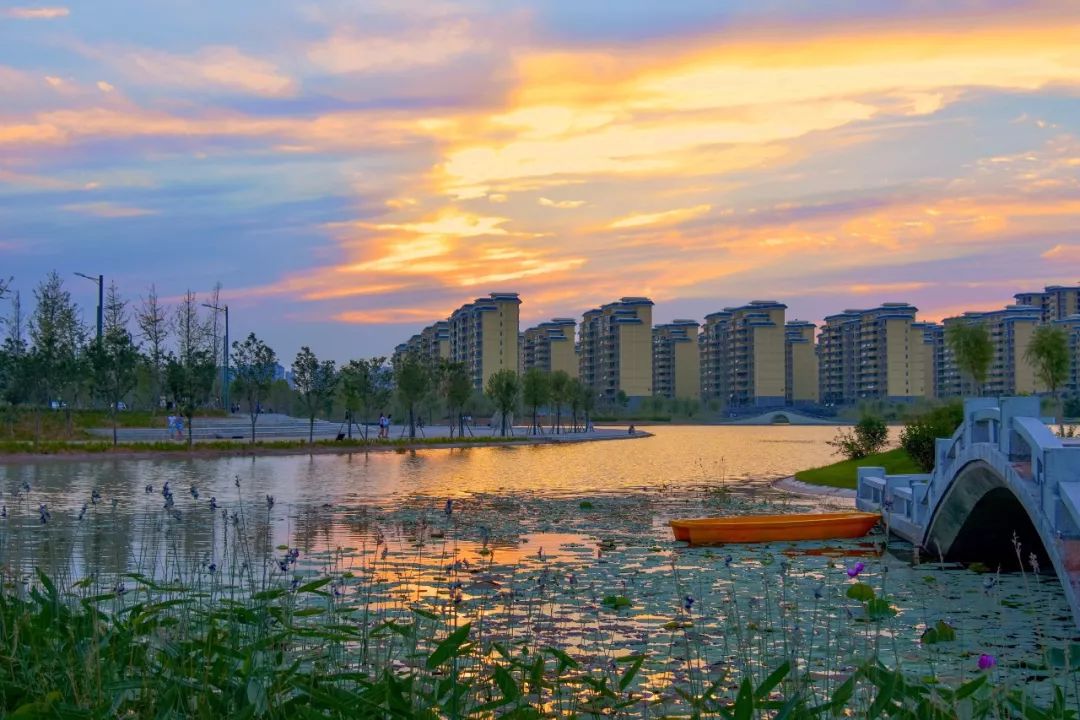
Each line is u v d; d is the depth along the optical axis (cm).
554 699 600
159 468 3644
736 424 15088
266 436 5900
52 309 6225
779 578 1225
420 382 5959
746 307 18425
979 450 1211
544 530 1833
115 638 501
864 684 532
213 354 7500
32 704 370
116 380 4628
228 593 876
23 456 3975
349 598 959
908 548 1552
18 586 666
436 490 2805
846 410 15612
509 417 8944
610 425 13512
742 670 671
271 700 407
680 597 1019
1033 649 809
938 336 19988
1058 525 967
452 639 455
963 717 405
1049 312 18562
